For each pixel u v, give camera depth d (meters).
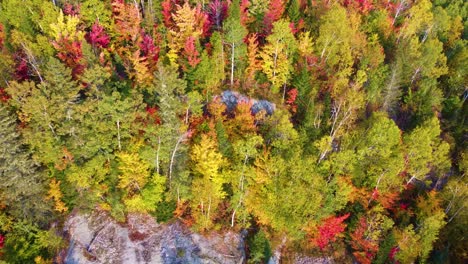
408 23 74.81
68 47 49.00
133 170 41.41
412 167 52.03
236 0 52.16
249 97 54.31
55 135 40.53
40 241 39.81
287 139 45.88
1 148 36.03
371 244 46.12
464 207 50.97
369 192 50.44
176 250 43.81
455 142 66.69
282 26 50.03
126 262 42.25
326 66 59.34
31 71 48.59
